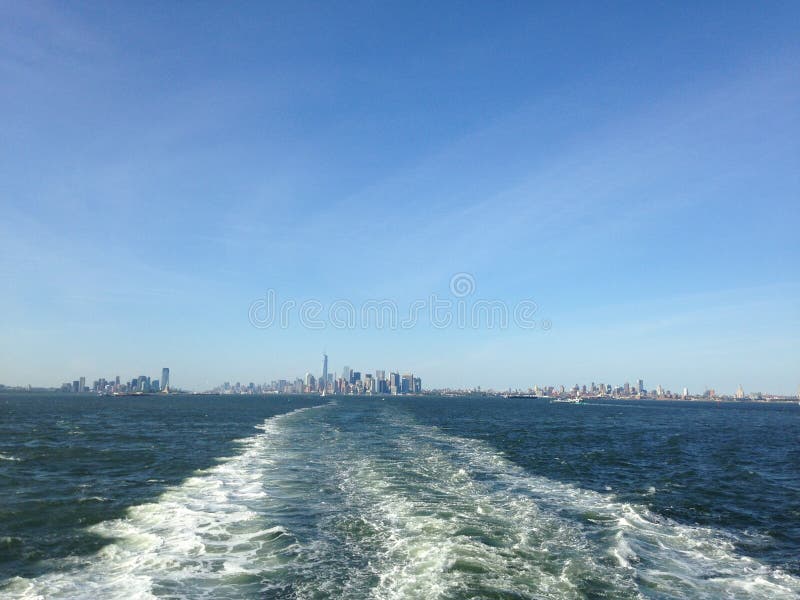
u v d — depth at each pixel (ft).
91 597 52.54
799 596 54.80
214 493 100.63
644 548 69.05
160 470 129.39
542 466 144.25
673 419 459.73
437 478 113.91
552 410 628.69
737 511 96.12
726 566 64.03
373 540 69.82
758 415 614.75
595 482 121.29
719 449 208.74
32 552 66.59
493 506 88.69
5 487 108.78
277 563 61.57
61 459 150.20
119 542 70.38
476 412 510.17
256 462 139.13
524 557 63.31
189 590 53.88
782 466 163.02
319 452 158.40
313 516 82.23
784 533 81.51
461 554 63.41
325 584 55.06
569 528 77.00
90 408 547.08
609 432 281.54
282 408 546.67
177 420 338.95
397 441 191.72
